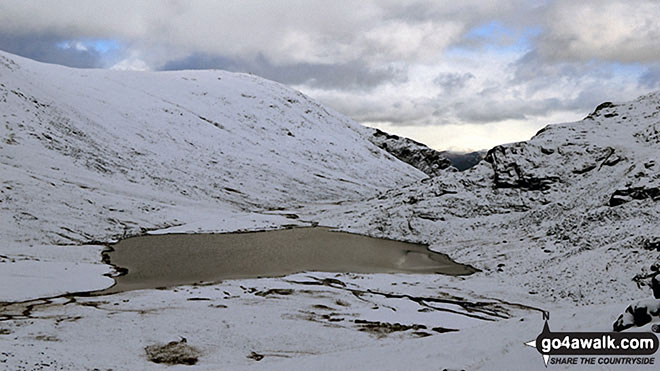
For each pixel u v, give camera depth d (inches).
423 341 747.4
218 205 3563.0
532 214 2667.3
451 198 3083.2
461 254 2347.4
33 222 2149.4
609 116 3538.4
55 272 1637.6
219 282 1681.8
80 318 1162.6
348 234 2945.4
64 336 1014.4
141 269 1867.6
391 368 613.3
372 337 1128.2
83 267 1772.9
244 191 4079.7
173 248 2279.8
